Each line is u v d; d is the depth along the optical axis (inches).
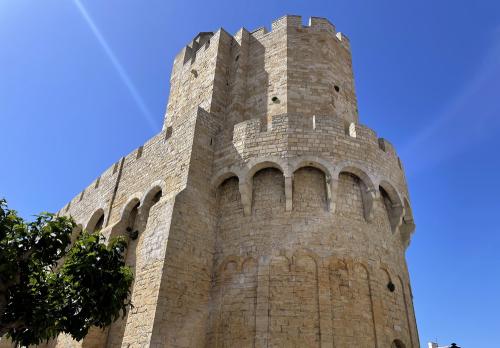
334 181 720.3
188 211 722.8
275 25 1048.2
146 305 633.6
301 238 684.1
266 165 754.2
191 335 637.9
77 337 505.0
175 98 1192.8
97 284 523.2
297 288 641.0
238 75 1000.2
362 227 719.7
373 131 819.4
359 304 643.5
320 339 597.0
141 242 841.5
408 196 848.3
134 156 1033.5
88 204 1167.0
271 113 899.4
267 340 603.2
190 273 678.5
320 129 772.6
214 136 863.7
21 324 483.8
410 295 779.4
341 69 1007.0
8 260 464.4
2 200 511.5
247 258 693.9
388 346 631.8
